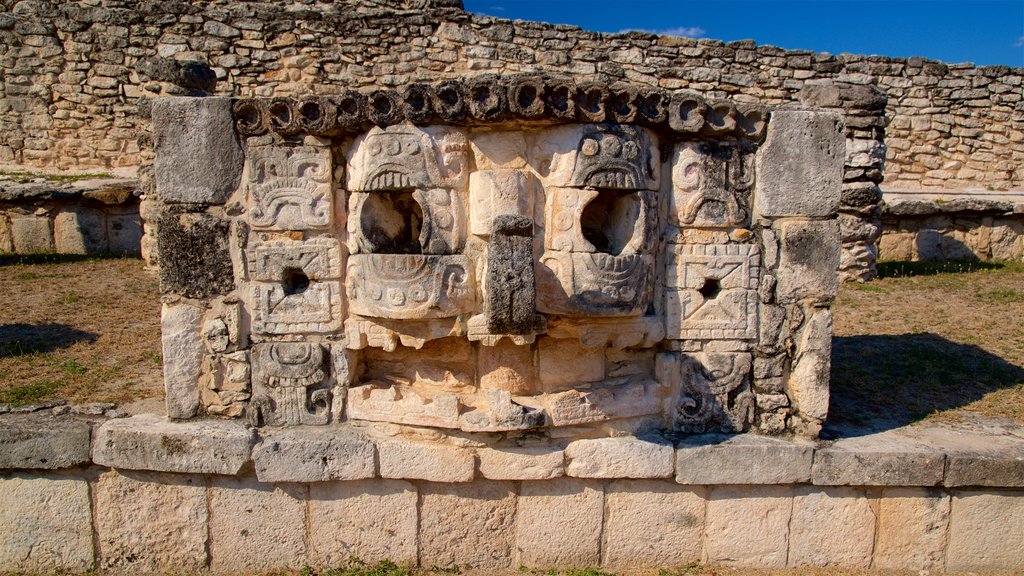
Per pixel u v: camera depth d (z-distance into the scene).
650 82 10.84
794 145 3.56
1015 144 11.06
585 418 3.58
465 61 10.66
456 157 3.38
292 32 10.45
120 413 3.83
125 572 3.72
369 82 10.63
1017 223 9.59
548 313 3.43
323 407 3.68
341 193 3.55
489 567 3.73
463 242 3.44
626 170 3.38
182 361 3.65
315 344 3.62
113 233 9.03
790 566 3.78
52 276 7.44
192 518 3.67
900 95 10.98
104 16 10.21
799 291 3.67
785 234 3.62
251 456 3.52
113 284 7.19
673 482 3.71
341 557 3.71
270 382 3.64
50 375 4.58
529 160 3.45
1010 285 7.95
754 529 3.75
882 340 5.85
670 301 3.65
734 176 3.59
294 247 3.55
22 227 8.74
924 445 3.72
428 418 3.52
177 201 3.54
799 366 3.72
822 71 10.89
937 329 6.17
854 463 3.61
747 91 10.91
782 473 3.63
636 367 3.85
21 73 10.23
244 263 3.59
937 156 11.09
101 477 3.65
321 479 3.55
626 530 3.74
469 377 3.71
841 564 3.78
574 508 3.70
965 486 3.66
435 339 3.68
